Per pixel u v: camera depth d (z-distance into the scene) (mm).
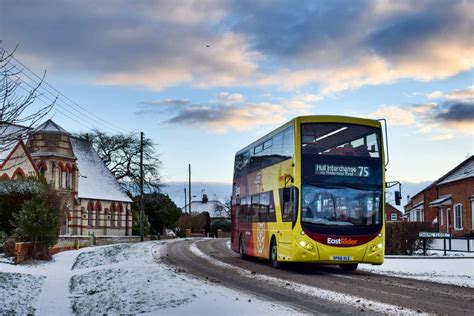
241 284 18141
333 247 21281
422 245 35562
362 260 21438
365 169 21922
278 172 23906
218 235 83938
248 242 28766
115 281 19297
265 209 25781
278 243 23484
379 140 22297
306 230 21281
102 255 33188
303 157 21656
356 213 21578
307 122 21938
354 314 12156
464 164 56844
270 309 12727
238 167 32062
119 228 65625
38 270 24719
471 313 12398
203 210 121812
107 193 64062
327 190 21578
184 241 52500
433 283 18984
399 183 22188
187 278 19500
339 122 22125
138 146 78062
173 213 78625
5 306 14086
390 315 12047
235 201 32469
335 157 21812
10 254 29609
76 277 22547
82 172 63125
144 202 76312
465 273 22828
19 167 47688
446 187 56031
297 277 20641
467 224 49812
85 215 59031
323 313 12258
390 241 33000
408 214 77562
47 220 29375
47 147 53938
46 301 15977
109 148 78000
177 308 13039
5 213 36531
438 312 12500
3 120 12500
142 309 13203
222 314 12172
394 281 19469
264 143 26609
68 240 43844
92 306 14531
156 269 22375
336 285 17953
